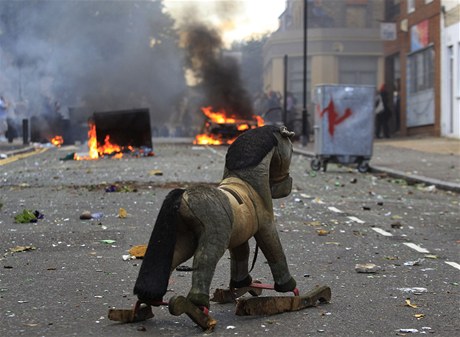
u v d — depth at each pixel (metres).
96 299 8.79
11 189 21.23
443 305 8.59
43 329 7.53
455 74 43.97
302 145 44.59
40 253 11.62
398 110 54.72
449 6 44.53
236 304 8.35
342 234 13.66
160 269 7.13
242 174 7.91
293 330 7.52
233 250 8.35
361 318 7.99
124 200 18.45
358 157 27.55
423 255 11.70
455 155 33.28
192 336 7.29
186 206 7.25
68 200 18.53
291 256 11.52
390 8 55.94
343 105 27.28
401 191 21.59
